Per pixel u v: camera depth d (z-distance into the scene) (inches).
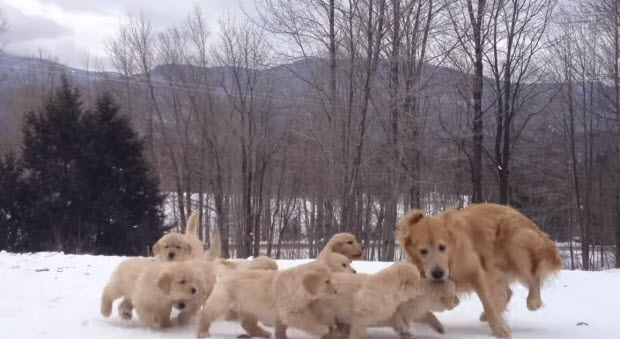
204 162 1772.9
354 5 1227.2
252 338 309.6
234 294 308.3
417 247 306.0
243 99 1669.5
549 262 329.4
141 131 1852.9
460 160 1507.1
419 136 1299.2
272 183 1817.2
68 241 1423.5
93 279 495.2
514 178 1755.7
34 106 1940.2
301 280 285.9
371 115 1283.2
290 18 1328.7
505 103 1400.1
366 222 1364.4
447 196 1510.8
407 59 1262.3
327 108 1273.4
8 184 1437.0
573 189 1863.9
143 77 1860.2
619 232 1609.3
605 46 1520.7
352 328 290.7
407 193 1326.3
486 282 314.8
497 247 327.0
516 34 1395.2
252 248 1705.2
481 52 1346.0
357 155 1224.2
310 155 1577.3
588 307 389.7
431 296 301.9
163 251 399.2
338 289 292.0
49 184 1419.8
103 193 1439.5
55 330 313.0
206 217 1800.0
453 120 1439.5
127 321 344.8
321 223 1469.0
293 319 291.7
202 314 309.3
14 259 643.5
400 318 301.6
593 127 1833.2
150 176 1525.6
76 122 1467.8
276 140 1684.3
